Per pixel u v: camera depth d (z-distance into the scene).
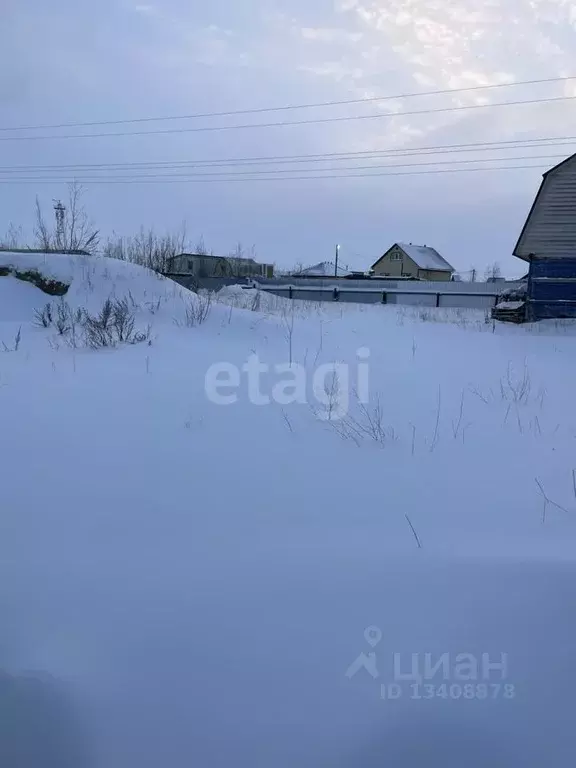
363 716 2.11
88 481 4.43
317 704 2.17
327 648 2.45
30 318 13.09
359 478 4.52
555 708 2.15
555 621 2.63
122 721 2.09
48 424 5.84
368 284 34.91
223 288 25.94
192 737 2.03
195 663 2.37
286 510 3.92
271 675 2.30
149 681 2.28
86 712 2.13
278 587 2.90
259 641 2.50
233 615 2.68
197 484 4.38
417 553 3.25
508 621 2.63
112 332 11.12
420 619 2.64
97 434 5.55
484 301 28.77
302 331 12.80
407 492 4.25
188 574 3.04
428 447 5.25
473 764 1.93
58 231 21.98
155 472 4.62
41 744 2.00
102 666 2.35
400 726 2.07
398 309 22.38
